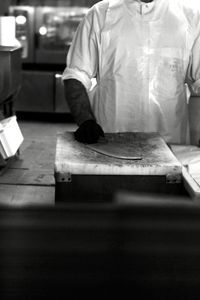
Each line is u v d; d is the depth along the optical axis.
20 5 5.88
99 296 0.68
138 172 1.31
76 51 1.98
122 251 0.66
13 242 0.66
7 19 3.42
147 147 1.52
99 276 0.67
